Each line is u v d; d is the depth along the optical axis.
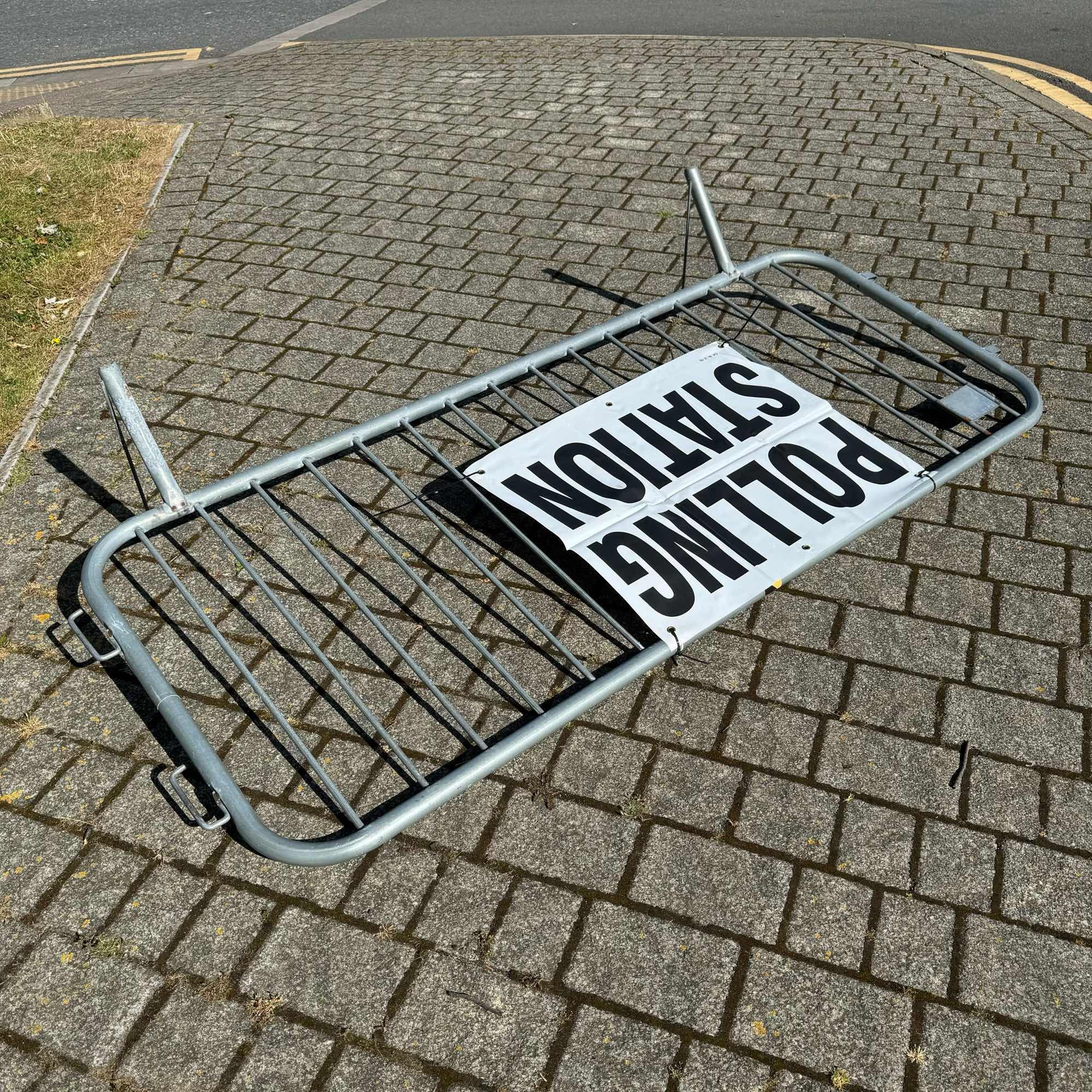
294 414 4.77
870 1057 2.50
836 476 3.98
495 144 7.66
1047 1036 2.52
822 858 2.91
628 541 3.71
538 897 2.85
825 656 3.49
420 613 3.72
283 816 3.06
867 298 5.53
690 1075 2.48
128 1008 2.65
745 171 7.02
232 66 10.22
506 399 4.41
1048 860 2.88
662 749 3.21
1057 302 5.36
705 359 4.62
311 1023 2.60
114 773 3.21
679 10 11.12
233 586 3.86
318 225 6.51
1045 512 4.04
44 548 4.04
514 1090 2.46
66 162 7.40
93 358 5.23
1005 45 9.30
